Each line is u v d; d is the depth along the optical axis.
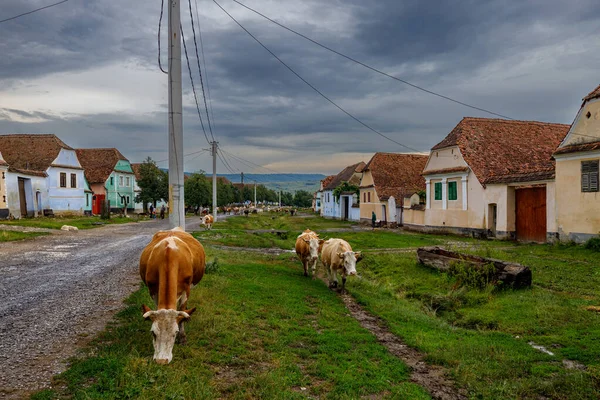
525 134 31.34
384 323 8.88
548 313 9.09
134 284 10.12
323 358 6.47
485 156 28.31
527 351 7.13
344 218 54.75
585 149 19.08
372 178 42.22
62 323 7.04
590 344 7.32
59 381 4.93
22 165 36.75
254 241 23.67
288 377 5.65
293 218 59.22
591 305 9.80
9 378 5.01
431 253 14.83
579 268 14.50
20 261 13.48
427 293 11.79
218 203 87.69
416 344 7.46
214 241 22.48
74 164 42.09
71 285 9.98
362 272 15.59
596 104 19.12
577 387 5.65
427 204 32.44
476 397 5.57
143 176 56.06
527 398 5.54
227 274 11.77
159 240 7.01
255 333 7.27
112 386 4.73
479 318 9.27
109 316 7.46
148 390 4.75
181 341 6.34
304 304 9.54
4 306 8.10
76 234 23.17
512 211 24.78
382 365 6.41
